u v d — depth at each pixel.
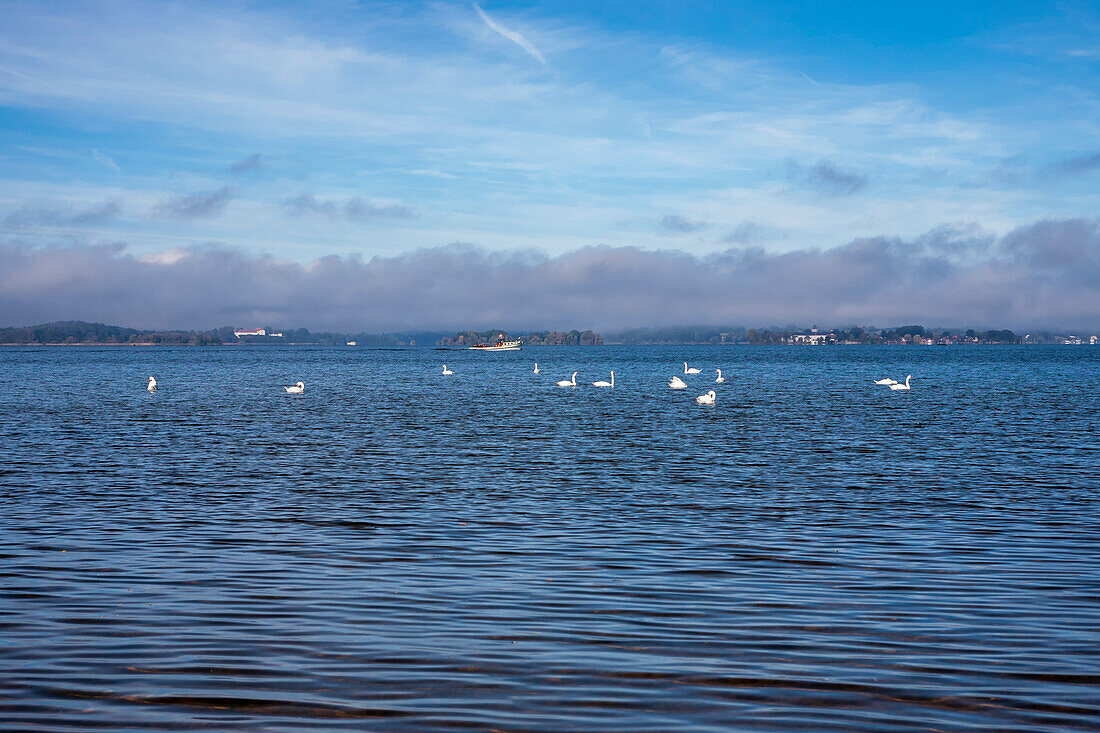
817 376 144.38
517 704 13.78
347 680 14.65
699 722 13.21
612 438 50.56
